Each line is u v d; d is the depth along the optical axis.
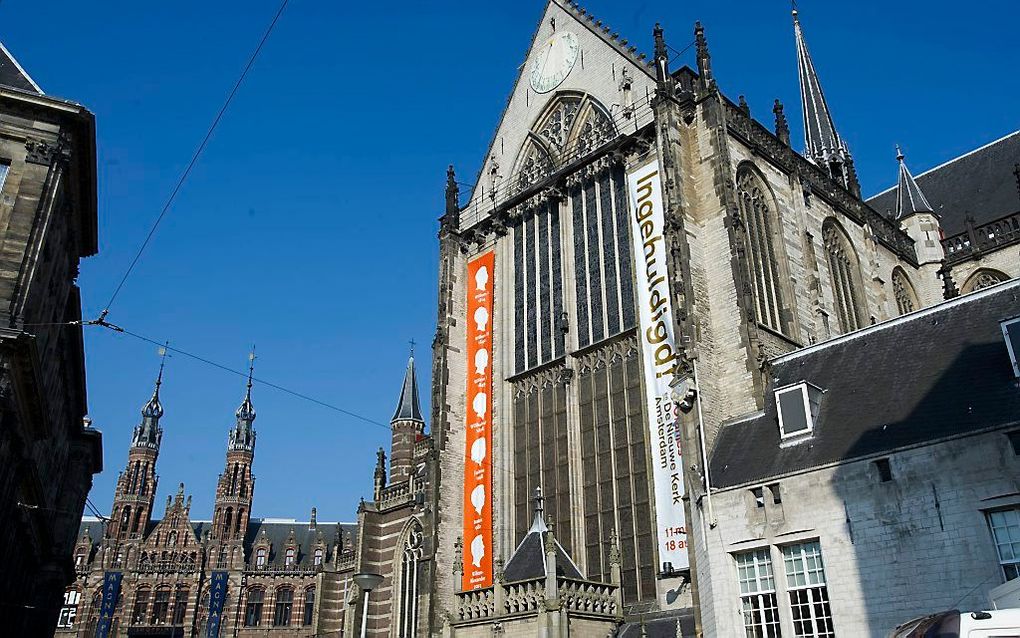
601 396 47.88
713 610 31.69
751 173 49.03
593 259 51.66
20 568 49.34
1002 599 19.11
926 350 32.22
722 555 31.81
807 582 29.39
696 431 38.25
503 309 56.53
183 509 124.50
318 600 84.94
